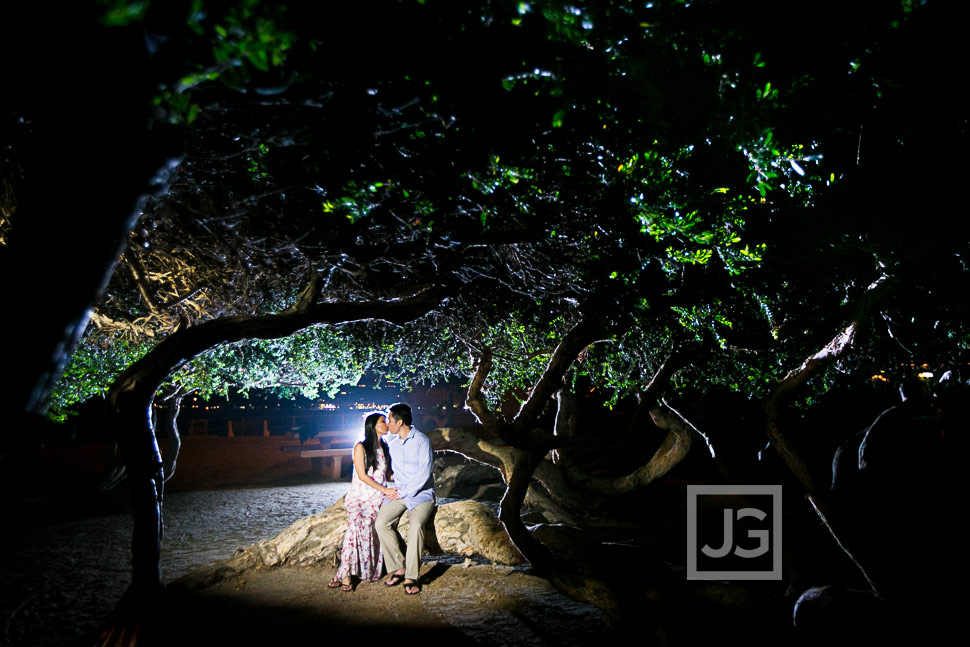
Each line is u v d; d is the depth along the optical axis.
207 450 14.55
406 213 4.06
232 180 4.52
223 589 6.67
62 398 7.17
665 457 8.41
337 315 4.66
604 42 2.85
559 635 5.39
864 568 3.83
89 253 1.39
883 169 3.48
